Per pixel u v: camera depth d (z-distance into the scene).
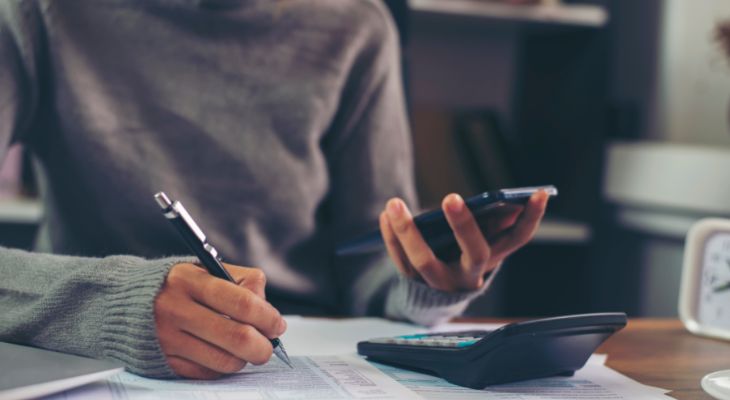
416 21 2.20
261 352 0.62
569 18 2.09
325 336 0.83
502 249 0.84
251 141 1.14
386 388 0.62
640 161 2.09
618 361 0.77
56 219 1.09
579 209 2.16
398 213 0.81
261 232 1.16
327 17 1.21
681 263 1.99
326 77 1.19
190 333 0.62
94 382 0.61
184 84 1.12
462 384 0.64
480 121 2.21
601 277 2.14
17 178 1.97
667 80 2.19
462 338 0.70
